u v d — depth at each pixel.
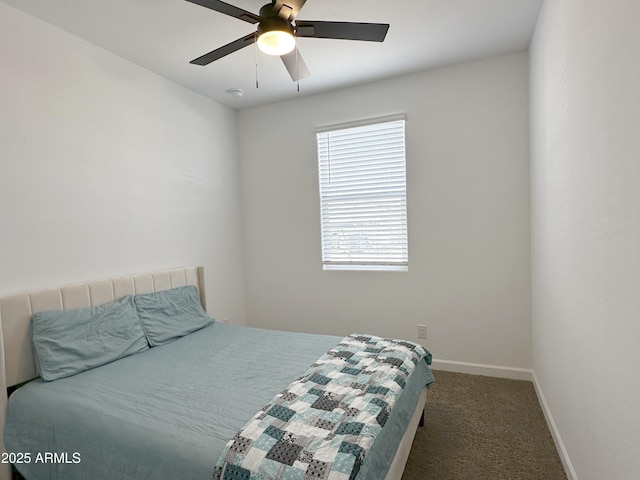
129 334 2.31
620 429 1.17
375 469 1.27
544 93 2.20
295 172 3.70
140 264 2.79
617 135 1.13
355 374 1.79
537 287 2.62
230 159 3.84
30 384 1.86
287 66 2.21
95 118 2.47
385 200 3.35
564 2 1.69
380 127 3.32
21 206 2.05
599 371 1.36
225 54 1.98
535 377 2.77
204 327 2.85
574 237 1.65
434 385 2.87
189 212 3.28
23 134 2.07
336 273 3.56
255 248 3.94
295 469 1.13
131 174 2.73
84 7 2.04
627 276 1.09
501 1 2.14
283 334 2.62
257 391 1.70
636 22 0.98
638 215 1.00
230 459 1.21
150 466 1.32
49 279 2.18
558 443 2.00
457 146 3.03
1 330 1.79
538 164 2.46
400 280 3.30
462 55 2.83
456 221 3.07
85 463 1.46
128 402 1.62
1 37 1.98
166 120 3.05
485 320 3.03
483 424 2.30
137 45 2.49
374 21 2.30
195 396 1.66
